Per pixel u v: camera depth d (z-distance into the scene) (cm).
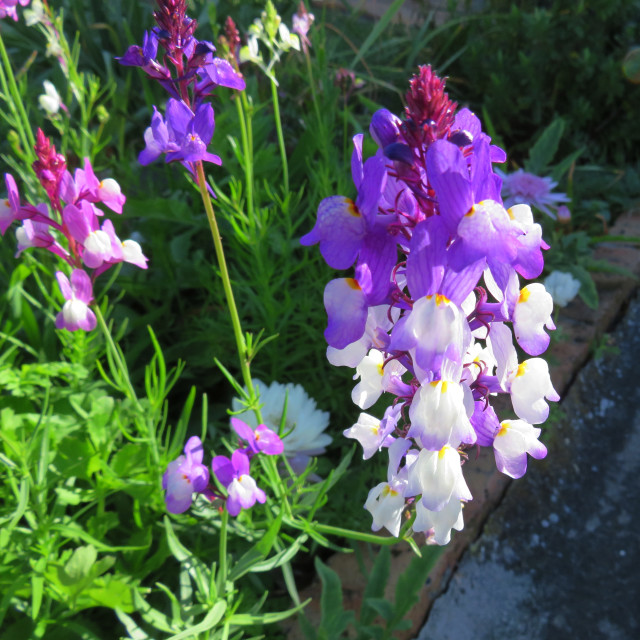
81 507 34
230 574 27
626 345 50
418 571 30
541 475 41
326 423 35
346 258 17
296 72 55
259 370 42
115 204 28
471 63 66
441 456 18
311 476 35
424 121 17
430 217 16
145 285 46
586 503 40
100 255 28
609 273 53
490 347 19
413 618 33
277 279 42
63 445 31
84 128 40
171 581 33
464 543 37
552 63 64
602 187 61
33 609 26
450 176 16
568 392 46
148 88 56
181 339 45
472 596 35
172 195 50
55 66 56
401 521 25
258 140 49
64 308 28
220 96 49
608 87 62
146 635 26
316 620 32
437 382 17
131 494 31
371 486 38
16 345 37
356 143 18
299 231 49
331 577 30
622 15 63
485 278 18
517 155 67
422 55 72
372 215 17
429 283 17
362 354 19
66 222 27
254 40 35
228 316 43
